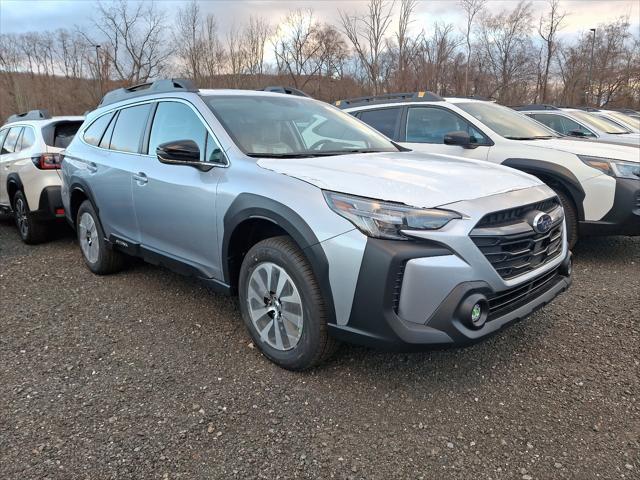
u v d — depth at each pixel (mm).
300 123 3818
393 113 6590
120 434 2469
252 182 3012
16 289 4520
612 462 2260
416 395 2779
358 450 2357
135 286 4520
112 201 4293
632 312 3801
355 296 2535
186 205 3447
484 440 2418
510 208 2691
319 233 2623
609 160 4766
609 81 40812
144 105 4164
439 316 2439
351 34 31000
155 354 3262
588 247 5664
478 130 5676
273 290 2982
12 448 2371
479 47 37688
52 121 6109
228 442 2412
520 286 2727
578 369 3021
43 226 6086
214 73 36562
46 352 3307
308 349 2818
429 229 2455
